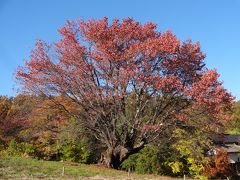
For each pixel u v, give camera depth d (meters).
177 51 23.23
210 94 22.47
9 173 17.20
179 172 34.69
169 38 23.11
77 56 23.44
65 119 26.77
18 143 33.16
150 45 22.12
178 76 24.02
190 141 28.47
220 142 38.62
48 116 27.39
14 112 36.72
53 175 17.83
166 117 23.84
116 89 23.02
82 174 19.03
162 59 23.22
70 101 25.36
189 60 23.56
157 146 27.47
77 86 23.78
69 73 23.66
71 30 23.81
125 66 22.80
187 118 23.31
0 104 39.44
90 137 27.80
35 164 20.53
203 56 24.11
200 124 24.17
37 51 24.33
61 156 33.25
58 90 23.95
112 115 23.64
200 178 34.59
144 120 23.97
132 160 34.81
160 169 34.12
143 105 23.34
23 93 24.62
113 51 22.73
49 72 23.70
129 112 23.97
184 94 22.73
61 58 23.66
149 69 22.84
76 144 32.19
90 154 32.62
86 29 23.62
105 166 24.80
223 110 23.92
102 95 23.09
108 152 24.95
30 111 30.11
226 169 36.78
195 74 24.06
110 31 23.33
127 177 19.81
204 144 30.83
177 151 33.59
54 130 27.97
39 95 24.48
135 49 22.31
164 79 22.12
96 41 23.19
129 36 23.58
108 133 24.28
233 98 23.11
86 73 23.45
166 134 25.94
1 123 35.69
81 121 24.86
